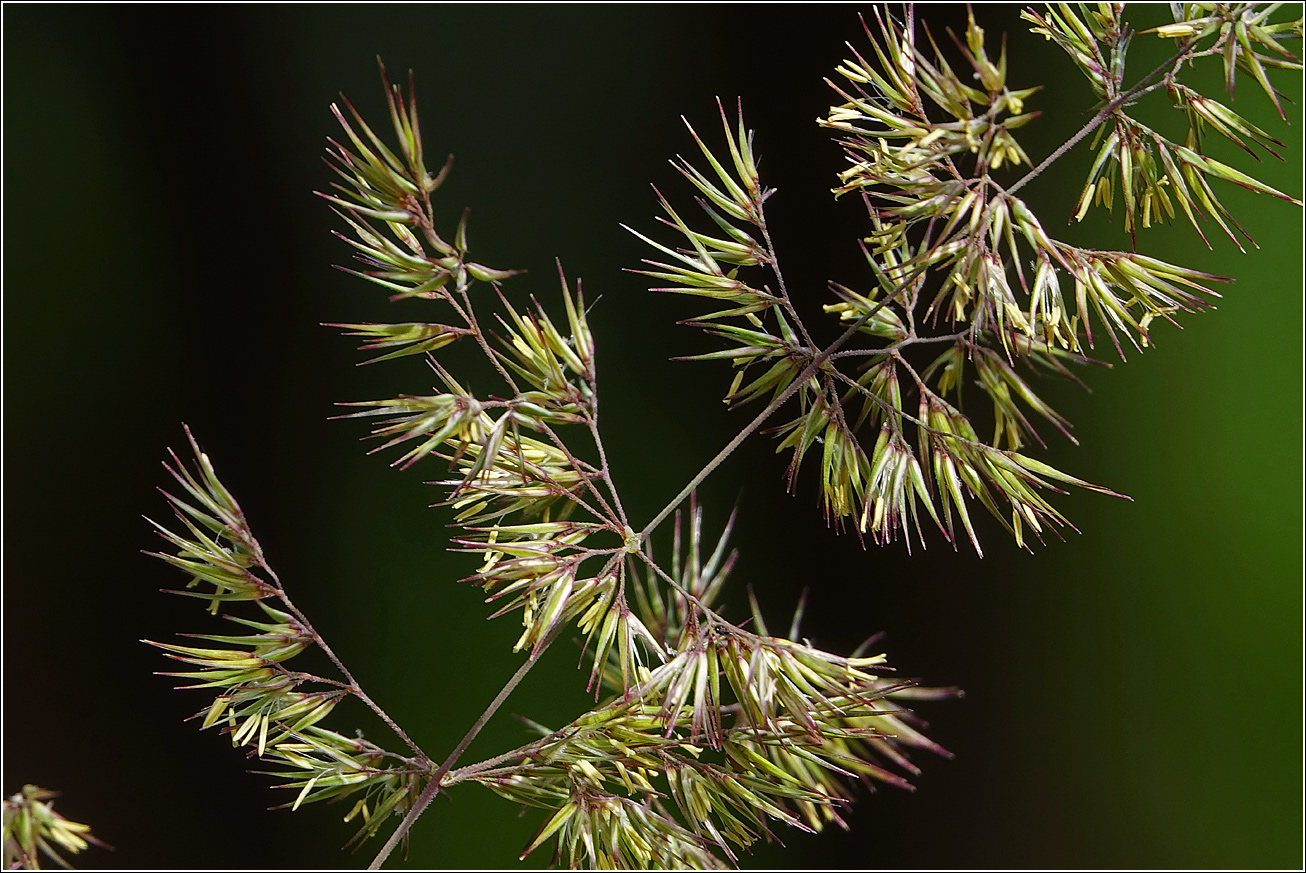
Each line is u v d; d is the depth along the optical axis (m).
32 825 0.34
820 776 0.34
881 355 0.33
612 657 0.35
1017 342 0.33
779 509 0.47
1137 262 0.33
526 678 0.44
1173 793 0.44
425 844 0.43
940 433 0.33
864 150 0.33
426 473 0.47
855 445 0.33
